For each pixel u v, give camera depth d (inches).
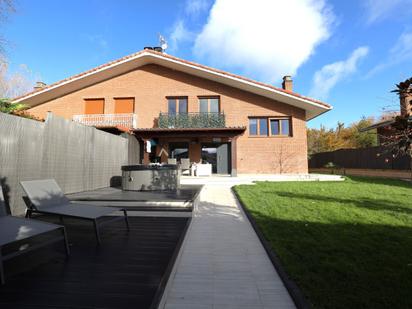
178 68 665.0
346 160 780.6
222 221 213.3
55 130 261.0
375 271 112.5
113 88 684.7
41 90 644.7
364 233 164.2
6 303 83.7
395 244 144.8
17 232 109.1
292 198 295.0
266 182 472.4
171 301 96.1
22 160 213.9
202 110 672.4
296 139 643.5
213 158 653.3
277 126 658.2
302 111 644.1
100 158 355.6
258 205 256.4
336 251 135.5
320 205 253.8
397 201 273.6
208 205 279.6
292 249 138.7
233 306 92.8
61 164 269.9
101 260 121.0
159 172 317.1
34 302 84.4
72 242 147.9
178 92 670.5
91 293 90.4
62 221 192.5
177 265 126.3
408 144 85.4
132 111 683.4
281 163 642.2
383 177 594.6
